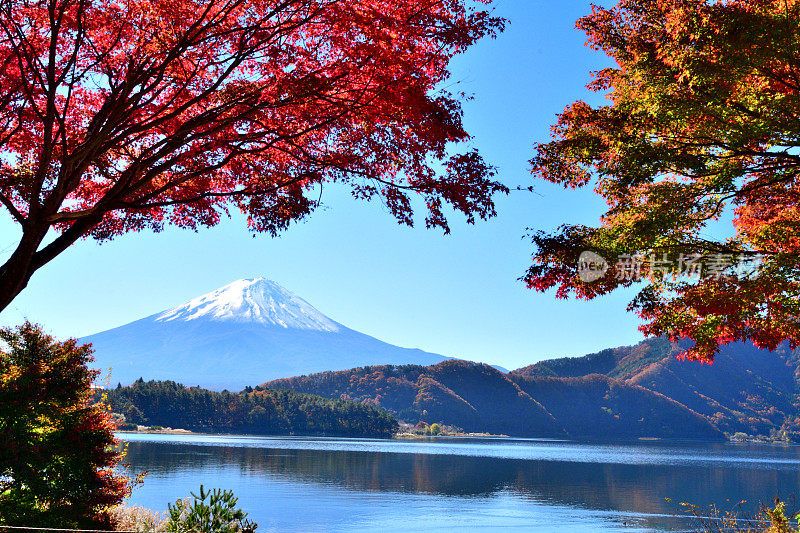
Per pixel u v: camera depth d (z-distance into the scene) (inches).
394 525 1585.9
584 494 2511.1
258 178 364.2
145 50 291.4
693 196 407.2
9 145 335.9
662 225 402.6
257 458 3870.6
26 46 300.2
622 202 447.2
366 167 324.5
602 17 427.5
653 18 413.4
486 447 7253.9
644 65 395.5
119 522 647.8
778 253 405.1
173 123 338.0
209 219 398.3
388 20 295.0
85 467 589.3
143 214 390.9
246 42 295.4
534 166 437.7
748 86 378.3
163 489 2046.0
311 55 304.5
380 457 4503.0
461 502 2139.5
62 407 580.1
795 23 330.6
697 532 1539.1
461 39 313.9
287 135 322.0
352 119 319.6
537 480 3107.8
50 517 539.2
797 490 2787.9
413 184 323.9
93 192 375.2
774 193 444.1
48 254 298.2
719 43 343.9
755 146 386.6
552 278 435.5
